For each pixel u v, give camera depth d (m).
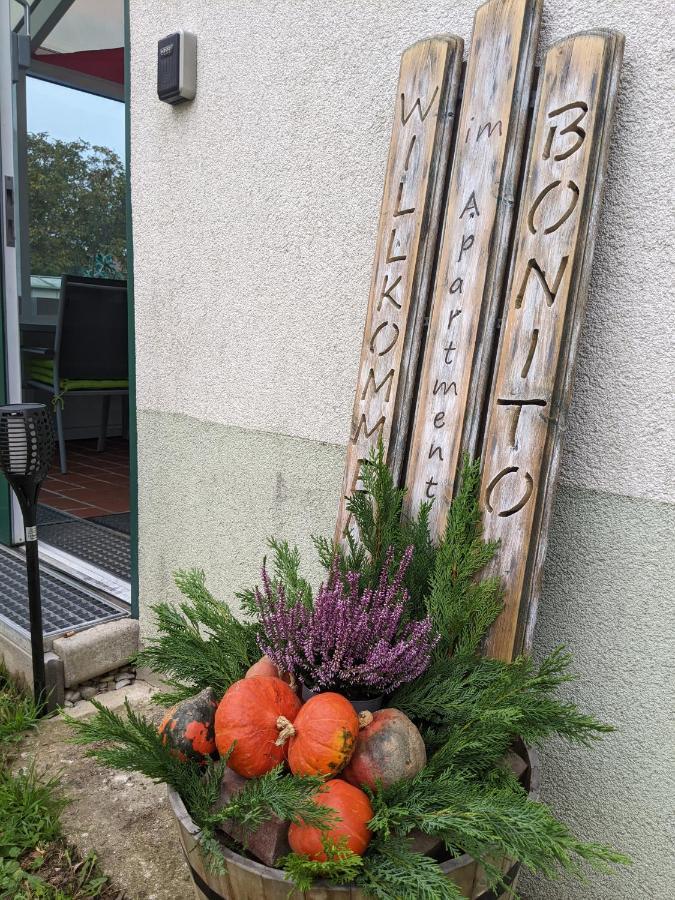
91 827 2.11
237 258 2.40
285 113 2.18
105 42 5.16
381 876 1.10
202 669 1.61
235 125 2.35
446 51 1.64
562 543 1.63
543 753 1.70
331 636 1.36
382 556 1.61
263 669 1.47
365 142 1.97
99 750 1.30
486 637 1.51
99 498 4.98
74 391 5.61
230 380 2.47
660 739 1.52
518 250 1.51
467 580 1.49
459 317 1.61
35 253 5.94
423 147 1.68
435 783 1.22
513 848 1.10
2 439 2.38
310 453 2.22
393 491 1.62
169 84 2.47
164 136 2.62
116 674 2.97
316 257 2.14
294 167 2.17
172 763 1.30
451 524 1.51
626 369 1.51
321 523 2.21
